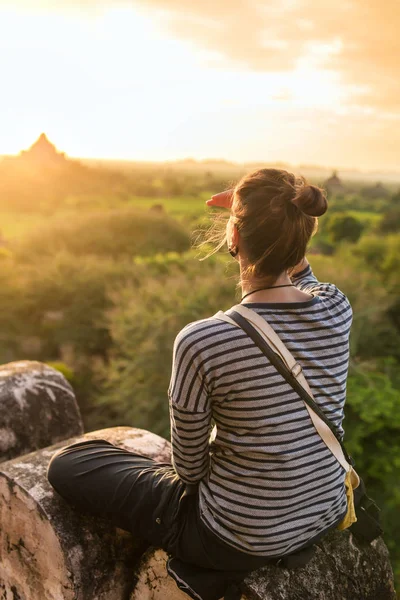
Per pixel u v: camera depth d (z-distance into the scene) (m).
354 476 1.43
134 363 11.46
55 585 1.58
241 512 1.20
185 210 93.12
